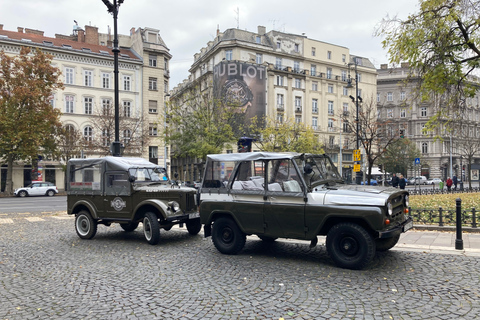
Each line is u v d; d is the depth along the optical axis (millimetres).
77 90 40219
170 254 7262
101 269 6184
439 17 10914
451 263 5977
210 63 54719
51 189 33625
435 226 9219
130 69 43562
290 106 54875
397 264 6008
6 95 30891
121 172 8688
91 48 42906
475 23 10445
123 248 7953
